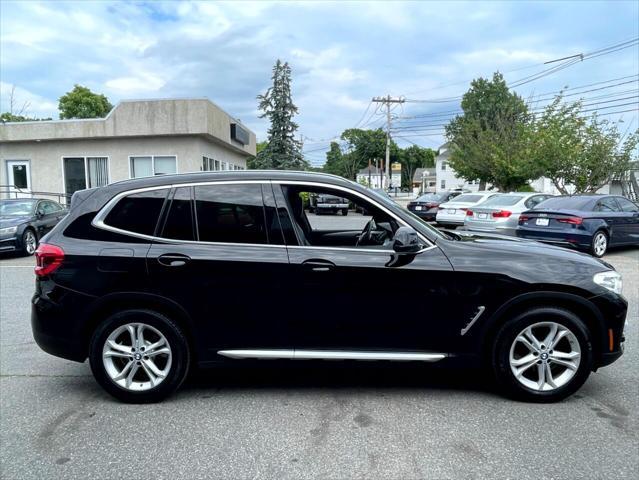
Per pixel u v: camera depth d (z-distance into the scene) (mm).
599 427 3260
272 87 29375
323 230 4395
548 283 3520
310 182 3783
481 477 2703
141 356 3664
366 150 85062
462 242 3797
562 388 3588
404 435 3170
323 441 3109
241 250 3617
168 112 17188
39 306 3672
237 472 2783
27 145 18234
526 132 25781
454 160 36562
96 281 3596
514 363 3611
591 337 3602
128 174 18078
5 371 4422
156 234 3672
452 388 3939
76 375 4332
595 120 22547
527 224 11180
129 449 3045
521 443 3055
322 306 3592
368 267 3559
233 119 22141
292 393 3865
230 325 3623
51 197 18328
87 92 41719
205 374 4305
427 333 3607
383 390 3906
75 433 3256
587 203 10930
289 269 3572
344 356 3619
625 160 21859
